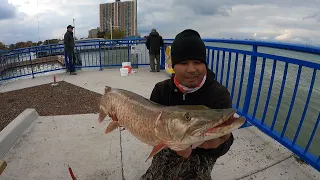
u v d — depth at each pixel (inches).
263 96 230.2
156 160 79.8
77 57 407.5
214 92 71.7
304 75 239.3
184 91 71.6
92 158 127.7
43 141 143.9
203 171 73.7
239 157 124.8
